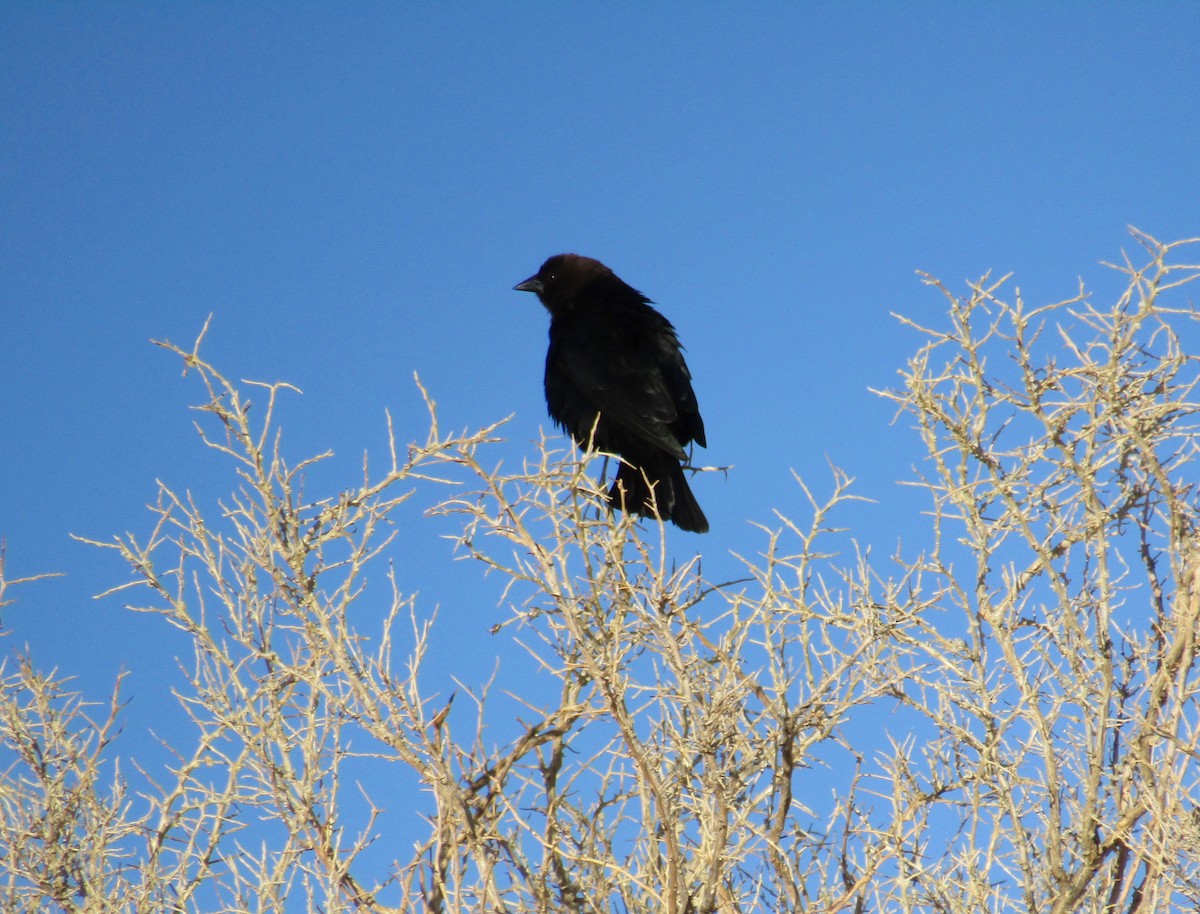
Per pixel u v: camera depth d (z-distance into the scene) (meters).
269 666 9.42
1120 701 9.83
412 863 8.50
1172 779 9.06
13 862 9.30
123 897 9.23
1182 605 9.59
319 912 8.80
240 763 9.32
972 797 9.50
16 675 9.67
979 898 9.07
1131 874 9.17
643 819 9.16
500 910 8.48
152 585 9.41
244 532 9.34
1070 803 9.64
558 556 9.07
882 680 9.55
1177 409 9.53
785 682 9.09
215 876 9.01
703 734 8.72
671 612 8.99
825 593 9.57
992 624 9.75
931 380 9.92
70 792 9.45
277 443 9.36
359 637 9.10
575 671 9.53
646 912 8.99
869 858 9.20
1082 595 9.92
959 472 10.07
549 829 9.26
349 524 9.29
